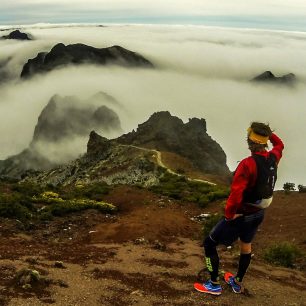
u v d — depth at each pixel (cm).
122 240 1492
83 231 1684
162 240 1488
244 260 707
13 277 743
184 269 915
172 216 1911
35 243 1255
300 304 736
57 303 652
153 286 771
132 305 673
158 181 5641
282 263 1143
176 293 733
